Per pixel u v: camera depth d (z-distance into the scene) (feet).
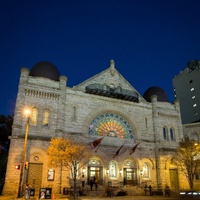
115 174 101.71
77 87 106.83
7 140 135.03
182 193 74.49
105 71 117.19
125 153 105.29
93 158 100.42
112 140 105.09
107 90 107.76
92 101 107.24
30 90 95.40
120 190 93.81
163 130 120.67
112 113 110.83
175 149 113.60
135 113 114.83
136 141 109.09
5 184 79.56
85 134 99.96
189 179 98.58
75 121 100.22
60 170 88.22
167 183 106.11
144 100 120.06
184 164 104.27
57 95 99.50
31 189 71.92
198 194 71.41
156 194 97.50
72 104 102.47
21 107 91.15
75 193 75.10
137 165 106.32
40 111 94.99
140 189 97.76
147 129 114.52
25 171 82.84
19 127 87.76
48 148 83.71
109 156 101.60
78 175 87.61
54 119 96.12
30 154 86.58
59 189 85.51
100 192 89.51
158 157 109.50
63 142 81.35
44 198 69.87
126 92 116.06
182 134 123.03
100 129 105.70
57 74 108.17
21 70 96.89
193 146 102.01
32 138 88.12
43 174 85.66
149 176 107.45
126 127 111.45
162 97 128.77
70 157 78.95
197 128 132.57
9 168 81.51
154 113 118.32
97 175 98.63
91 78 112.27
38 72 103.19
